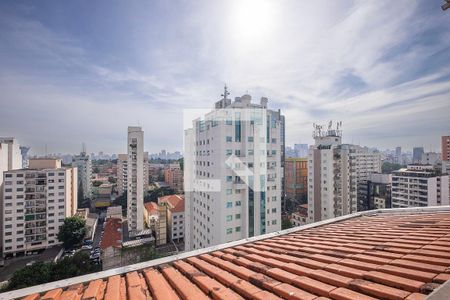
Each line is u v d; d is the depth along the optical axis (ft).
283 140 328.29
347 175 219.61
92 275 23.53
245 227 127.95
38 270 129.49
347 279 17.47
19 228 197.88
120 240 203.00
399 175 243.60
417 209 53.11
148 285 21.56
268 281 19.30
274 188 139.54
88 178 409.69
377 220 47.50
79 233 208.44
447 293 11.06
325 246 28.86
